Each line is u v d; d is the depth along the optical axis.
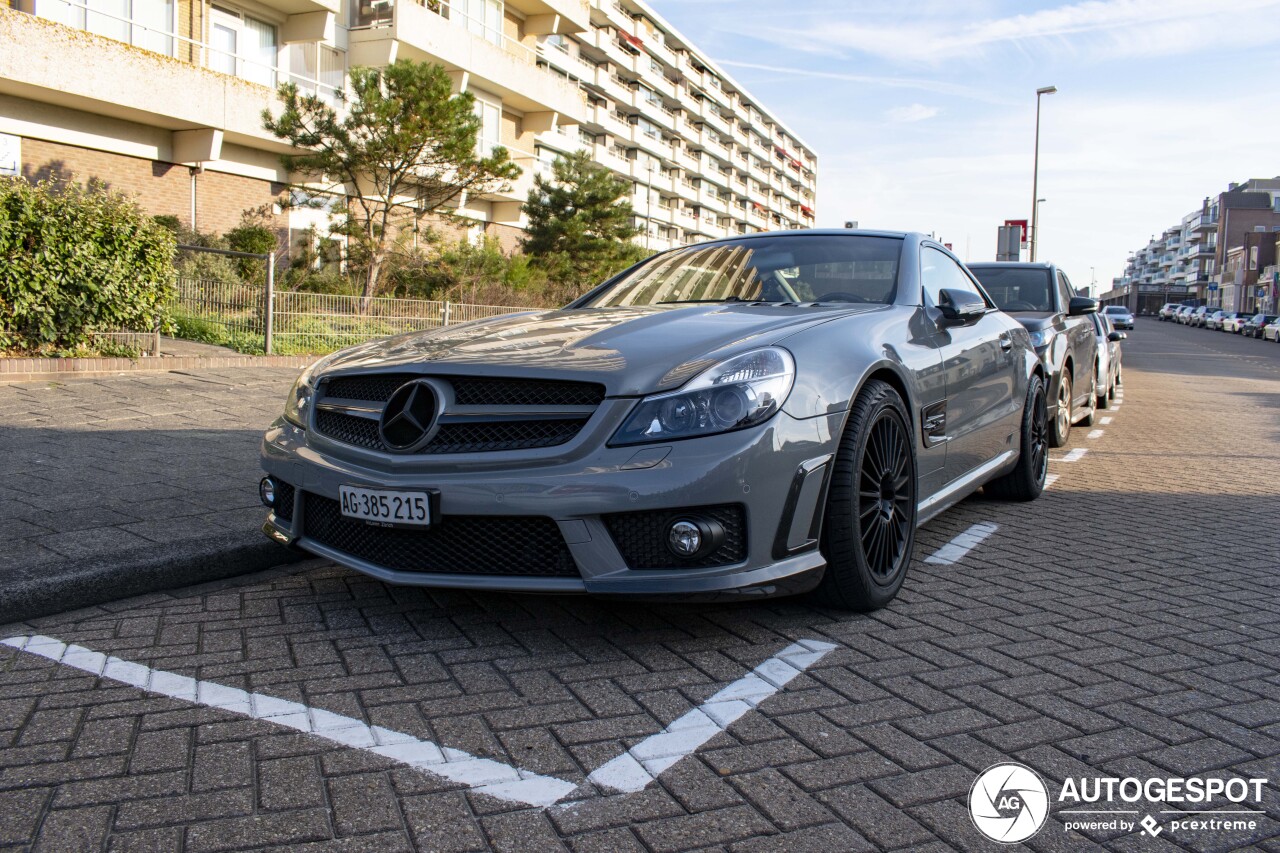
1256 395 14.76
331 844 1.73
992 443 4.40
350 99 20.11
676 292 3.93
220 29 19.45
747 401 2.57
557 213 26.66
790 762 2.07
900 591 3.40
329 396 3.18
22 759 2.06
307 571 3.68
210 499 4.34
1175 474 6.47
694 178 68.69
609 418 2.56
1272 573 3.77
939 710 2.36
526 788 1.95
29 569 3.20
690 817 1.84
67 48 14.96
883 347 3.16
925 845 1.75
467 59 25.12
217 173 19.31
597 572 2.52
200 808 1.86
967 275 4.67
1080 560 3.95
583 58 49.91
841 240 4.06
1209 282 97.75
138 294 8.96
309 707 2.35
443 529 2.68
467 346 2.96
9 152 15.50
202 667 2.62
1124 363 23.69
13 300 8.02
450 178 19.22
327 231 19.67
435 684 2.50
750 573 2.57
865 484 3.05
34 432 5.87
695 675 2.57
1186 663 2.71
